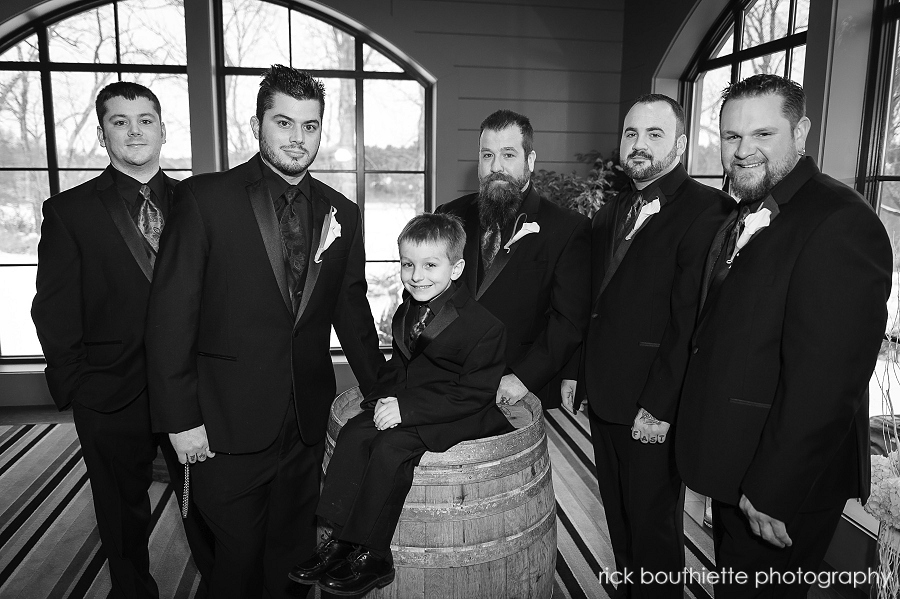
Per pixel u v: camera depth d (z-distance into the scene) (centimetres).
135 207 214
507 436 179
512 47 494
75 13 463
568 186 451
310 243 192
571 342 216
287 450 198
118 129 207
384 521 170
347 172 511
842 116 299
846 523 246
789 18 356
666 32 437
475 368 186
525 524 183
